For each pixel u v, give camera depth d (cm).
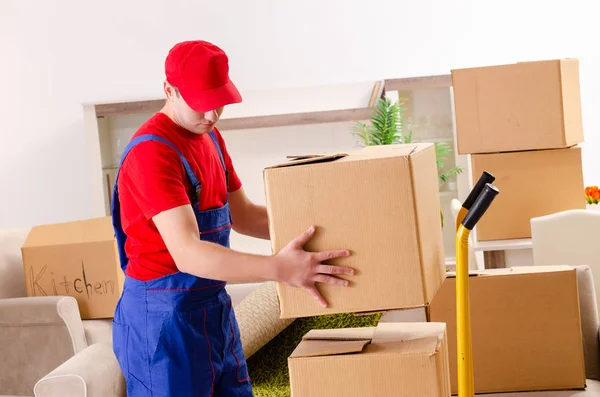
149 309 202
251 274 166
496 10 549
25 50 580
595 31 542
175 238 186
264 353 302
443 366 174
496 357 231
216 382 213
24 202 593
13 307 325
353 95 556
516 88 367
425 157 172
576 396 226
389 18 558
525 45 548
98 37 576
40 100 583
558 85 363
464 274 173
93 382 231
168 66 195
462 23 552
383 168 159
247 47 570
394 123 474
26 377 329
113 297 338
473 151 375
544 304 229
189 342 201
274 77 570
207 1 568
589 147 547
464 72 371
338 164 160
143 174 191
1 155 589
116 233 210
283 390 269
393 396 166
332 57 565
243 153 546
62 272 340
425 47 557
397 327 187
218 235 211
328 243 162
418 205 161
